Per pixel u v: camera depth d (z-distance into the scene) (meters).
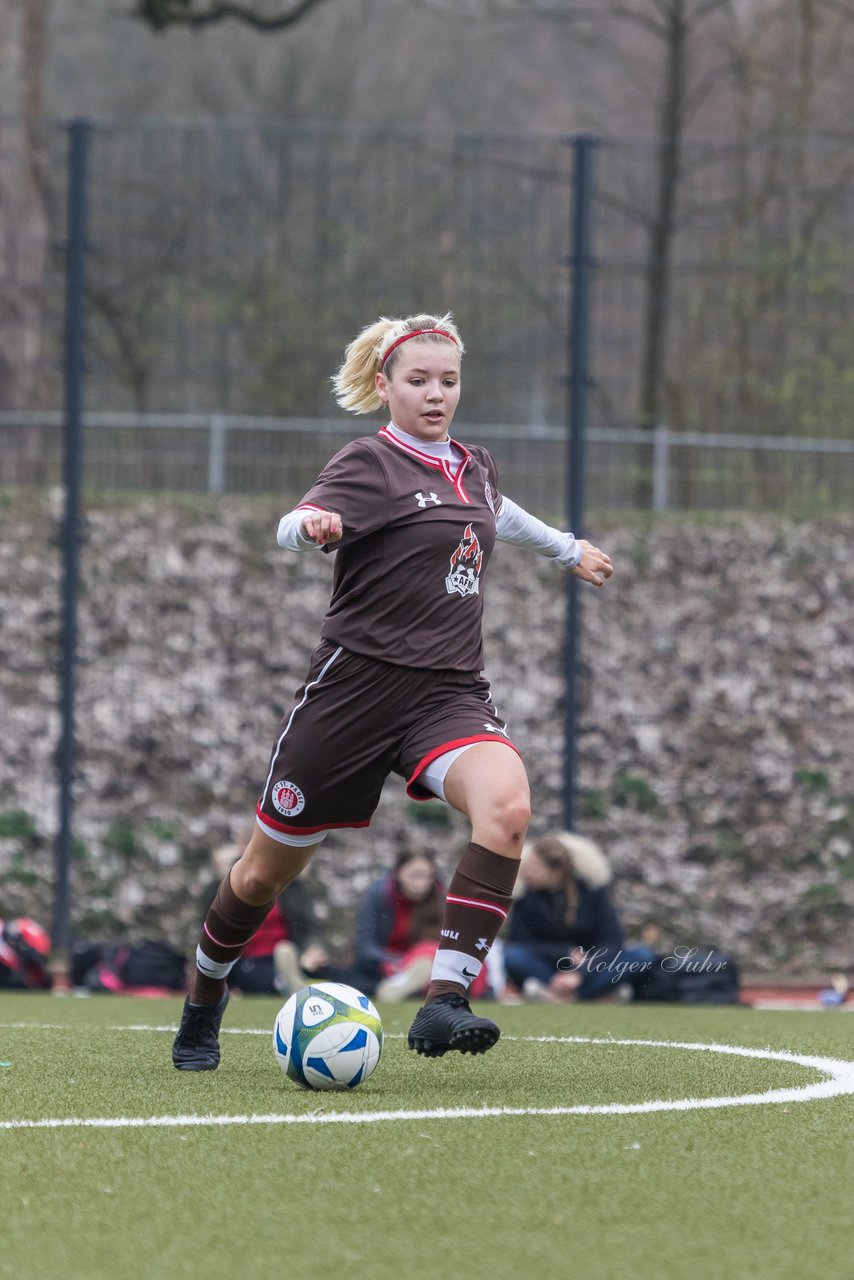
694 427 49.28
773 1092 15.77
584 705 50.38
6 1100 15.02
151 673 50.62
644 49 79.50
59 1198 10.69
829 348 47.53
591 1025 24.38
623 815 48.47
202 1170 11.55
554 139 41.00
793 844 48.34
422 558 16.02
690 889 47.28
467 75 93.50
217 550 52.88
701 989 34.16
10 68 56.94
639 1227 9.87
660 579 52.94
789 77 72.56
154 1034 21.97
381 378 16.91
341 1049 15.55
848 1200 10.70
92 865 47.06
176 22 62.34
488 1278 8.71
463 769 15.67
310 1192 10.82
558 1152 12.21
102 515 53.34
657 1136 12.99
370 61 93.75
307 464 50.50
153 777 48.91
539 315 47.72
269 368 49.94
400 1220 10.02
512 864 15.52
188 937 45.69
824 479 48.44
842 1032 23.02
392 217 48.28
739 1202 10.59
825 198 47.12
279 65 92.62
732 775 49.53
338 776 16.02
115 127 40.78
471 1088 15.90
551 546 18.20
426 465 16.47
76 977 37.19
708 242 48.28
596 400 49.19
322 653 16.16
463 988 15.57
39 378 56.78
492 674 50.41
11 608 51.41
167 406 52.19
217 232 47.88
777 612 52.72
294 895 37.50
